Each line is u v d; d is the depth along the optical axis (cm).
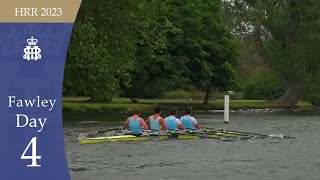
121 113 3744
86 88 3173
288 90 5256
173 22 4469
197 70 4666
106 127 2491
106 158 1417
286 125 2916
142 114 3812
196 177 1134
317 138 2108
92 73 3047
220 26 4809
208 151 1608
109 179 1100
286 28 5006
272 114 4144
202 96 6681
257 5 4978
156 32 4122
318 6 4738
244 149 1680
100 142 1811
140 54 4297
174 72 4447
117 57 3300
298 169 1267
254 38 5203
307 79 4991
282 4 4944
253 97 7062
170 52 4516
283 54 4978
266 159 1438
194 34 4584
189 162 1360
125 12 3147
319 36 4834
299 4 4844
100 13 3100
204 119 3369
